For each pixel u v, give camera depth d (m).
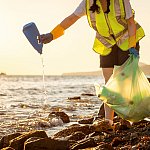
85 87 39.28
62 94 23.70
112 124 5.39
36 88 36.34
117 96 4.86
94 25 4.96
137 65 4.90
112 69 5.09
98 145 4.88
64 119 7.94
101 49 5.07
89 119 7.46
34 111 10.92
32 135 5.24
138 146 4.59
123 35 4.94
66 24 5.01
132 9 4.95
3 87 39.88
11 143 5.18
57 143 4.93
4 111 11.09
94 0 4.88
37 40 4.97
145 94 4.89
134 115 4.91
